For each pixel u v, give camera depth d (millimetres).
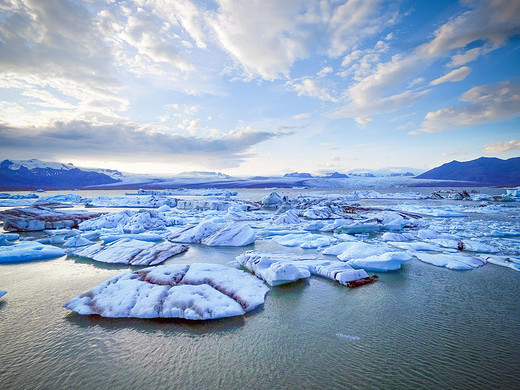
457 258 14406
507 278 12164
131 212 27938
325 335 7672
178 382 5871
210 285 10203
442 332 7812
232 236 19391
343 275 11703
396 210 37969
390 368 6234
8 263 14617
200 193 100938
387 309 9273
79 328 8055
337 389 5582
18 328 8109
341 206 40719
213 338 7520
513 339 7426
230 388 5664
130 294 9406
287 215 29984
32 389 5707
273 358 6652
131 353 6902
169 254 15602
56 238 19719
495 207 41062
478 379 5848
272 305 9547
